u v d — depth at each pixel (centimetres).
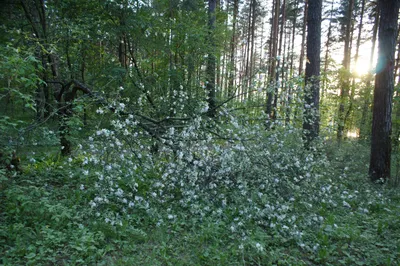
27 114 625
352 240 377
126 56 763
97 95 500
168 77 709
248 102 538
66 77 693
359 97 1151
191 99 611
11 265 267
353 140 1038
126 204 414
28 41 562
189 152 450
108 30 660
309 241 368
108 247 313
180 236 361
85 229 336
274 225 373
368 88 1108
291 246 356
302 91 477
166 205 430
